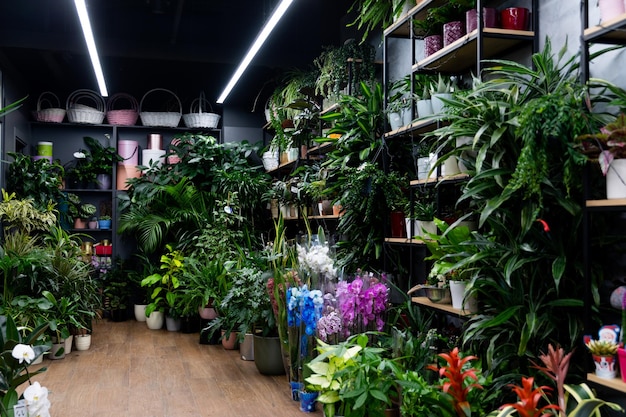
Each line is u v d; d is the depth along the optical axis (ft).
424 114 12.03
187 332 21.27
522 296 8.18
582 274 7.97
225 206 21.95
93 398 12.97
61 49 20.71
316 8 22.35
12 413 8.86
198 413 11.94
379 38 17.56
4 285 16.10
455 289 10.07
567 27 10.03
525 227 7.59
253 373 15.21
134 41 21.59
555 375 7.64
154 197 23.27
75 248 19.15
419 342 10.23
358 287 11.46
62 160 25.77
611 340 7.01
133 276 23.91
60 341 17.26
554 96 7.33
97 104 26.21
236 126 26.96
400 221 13.24
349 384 9.30
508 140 8.18
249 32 23.59
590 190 7.63
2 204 18.94
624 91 7.85
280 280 13.52
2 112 12.41
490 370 8.30
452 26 11.29
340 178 14.62
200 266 20.72
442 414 8.26
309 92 18.92
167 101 27.07
